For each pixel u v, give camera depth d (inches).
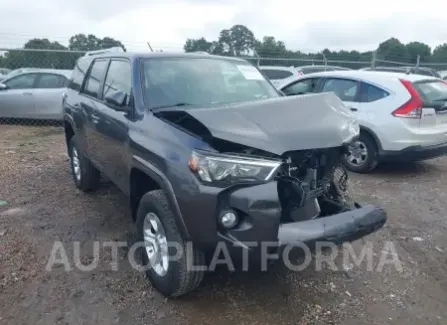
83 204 210.7
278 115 128.8
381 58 877.2
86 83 212.7
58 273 147.8
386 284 145.4
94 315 126.6
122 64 174.2
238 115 124.7
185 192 116.0
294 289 140.6
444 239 181.8
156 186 144.4
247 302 133.3
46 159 302.0
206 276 146.1
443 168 295.4
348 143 127.5
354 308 131.8
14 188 234.8
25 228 182.5
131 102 152.9
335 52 824.3
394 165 302.2
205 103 155.7
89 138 195.9
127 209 204.4
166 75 161.6
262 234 112.9
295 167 128.0
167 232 124.8
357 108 273.1
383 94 265.4
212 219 113.0
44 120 440.1
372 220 127.7
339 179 140.7
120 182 163.5
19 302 132.0
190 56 176.6
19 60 495.2
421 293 140.9
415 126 254.7
